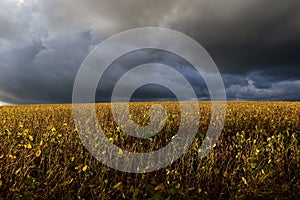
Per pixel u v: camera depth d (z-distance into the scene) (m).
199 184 4.37
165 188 4.29
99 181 4.36
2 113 11.32
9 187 4.12
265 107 12.62
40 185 4.30
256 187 4.25
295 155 5.05
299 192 4.09
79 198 4.00
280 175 4.60
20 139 6.19
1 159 4.82
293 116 9.41
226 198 4.23
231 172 4.84
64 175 4.33
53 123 8.48
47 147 5.61
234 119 8.90
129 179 4.74
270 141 5.62
